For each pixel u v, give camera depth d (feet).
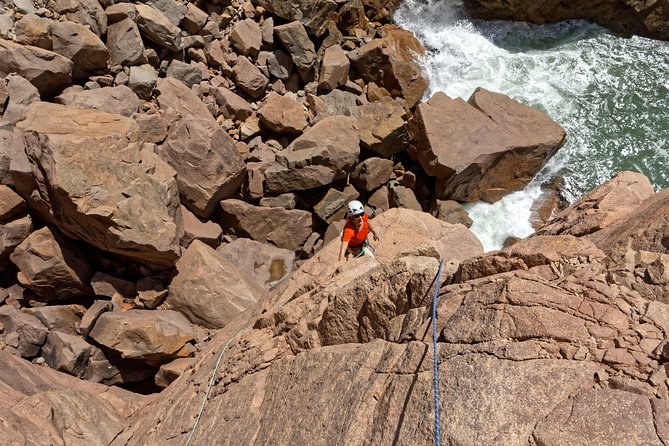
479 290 14.80
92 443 25.67
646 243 15.33
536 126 48.24
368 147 47.34
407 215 30.45
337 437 15.21
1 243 35.01
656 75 54.95
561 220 19.76
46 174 33.22
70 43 41.34
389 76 51.11
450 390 13.19
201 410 22.34
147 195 35.63
